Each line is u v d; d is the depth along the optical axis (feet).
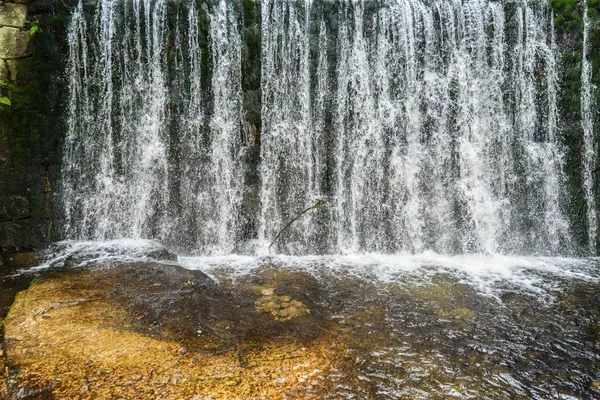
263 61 18.06
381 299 13.08
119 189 17.92
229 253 18.07
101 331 9.52
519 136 18.67
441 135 18.60
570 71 18.62
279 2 18.10
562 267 16.83
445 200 18.52
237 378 8.10
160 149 17.97
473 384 8.74
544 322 11.82
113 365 8.12
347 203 18.42
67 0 17.57
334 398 7.87
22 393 7.17
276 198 18.24
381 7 18.38
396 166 18.49
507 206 18.57
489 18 18.66
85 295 11.55
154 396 7.28
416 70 18.57
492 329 11.30
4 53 16.97
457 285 14.56
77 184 17.74
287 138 18.25
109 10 17.63
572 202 18.65
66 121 17.67
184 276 13.32
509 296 13.64
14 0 17.17
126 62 17.84
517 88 18.66
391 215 18.48
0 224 16.88
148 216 17.95
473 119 18.66
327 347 9.74
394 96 18.52
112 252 15.67
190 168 18.04
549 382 8.96
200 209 18.08
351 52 18.38
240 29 18.04
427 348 10.12
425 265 16.84
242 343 9.61
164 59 17.93
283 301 12.21
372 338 10.44
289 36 18.16
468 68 18.66
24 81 17.20
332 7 18.30
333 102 18.35
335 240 18.26
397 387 8.45
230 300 12.19
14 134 16.99
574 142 18.67
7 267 15.20
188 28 17.89
